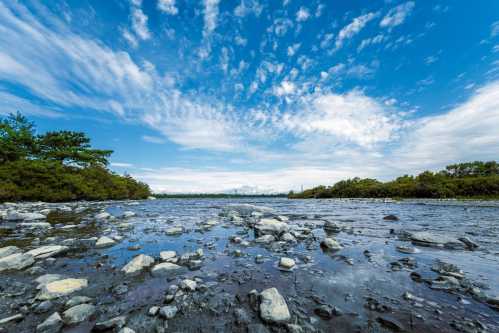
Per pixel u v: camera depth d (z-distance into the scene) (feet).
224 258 15.93
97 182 105.29
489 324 7.72
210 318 8.18
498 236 23.58
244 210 52.65
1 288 10.59
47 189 78.07
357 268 13.74
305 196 255.29
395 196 165.37
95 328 7.47
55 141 109.19
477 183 133.80
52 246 16.76
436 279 11.71
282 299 8.89
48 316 8.30
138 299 9.68
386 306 9.00
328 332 7.30
